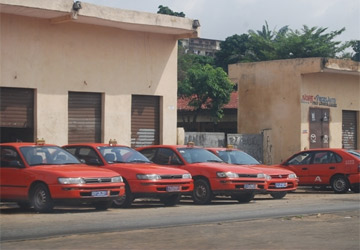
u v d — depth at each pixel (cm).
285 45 5403
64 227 1172
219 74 4056
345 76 3312
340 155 2253
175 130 2489
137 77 2370
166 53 2458
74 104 2216
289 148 3083
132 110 2377
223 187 1719
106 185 1469
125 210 1544
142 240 1026
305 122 3077
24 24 2069
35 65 2097
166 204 1705
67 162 1566
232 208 1609
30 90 2109
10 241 1001
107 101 2284
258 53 5666
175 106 2488
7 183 1505
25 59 2072
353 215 1427
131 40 2355
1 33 2016
